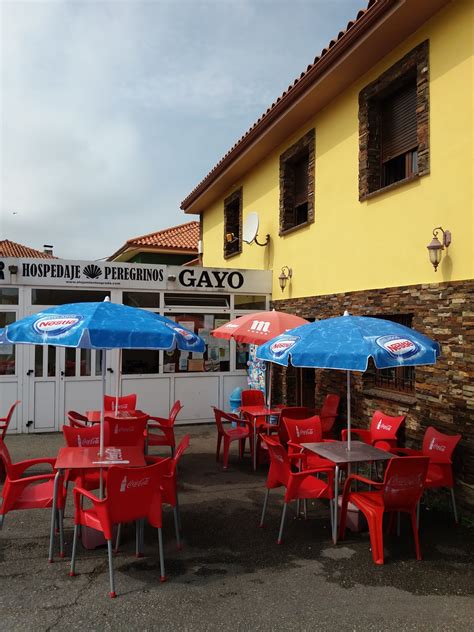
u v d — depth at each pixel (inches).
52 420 396.5
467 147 237.8
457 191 243.3
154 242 818.2
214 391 445.1
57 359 398.0
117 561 179.9
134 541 197.5
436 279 255.0
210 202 657.0
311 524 219.1
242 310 454.0
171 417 306.5
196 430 416.5
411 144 293.6
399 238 285.0
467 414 231.1
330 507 220.2
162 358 429.1
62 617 144.2
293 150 419.2
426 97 264.1
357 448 223.0
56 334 172.1
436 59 258.2
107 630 138.5
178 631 138.5
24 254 1252.5
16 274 384.5
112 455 201.2
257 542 199.0
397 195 287.3
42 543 195.0
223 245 605.3
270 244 467.5
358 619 145.2
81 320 174.9
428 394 257.0
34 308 391.5
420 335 193.9
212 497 254.8
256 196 503.5
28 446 351.3
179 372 434.3
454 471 235.5
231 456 337.7
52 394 396.8
